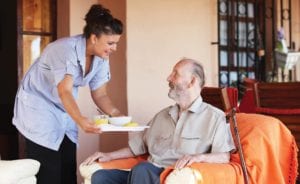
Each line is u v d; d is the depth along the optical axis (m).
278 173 2.52
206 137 2.49
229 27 5.13
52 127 2.70
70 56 2.56
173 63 4.54
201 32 4.79
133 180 2.42
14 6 4.36
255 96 3.12
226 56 5.12
